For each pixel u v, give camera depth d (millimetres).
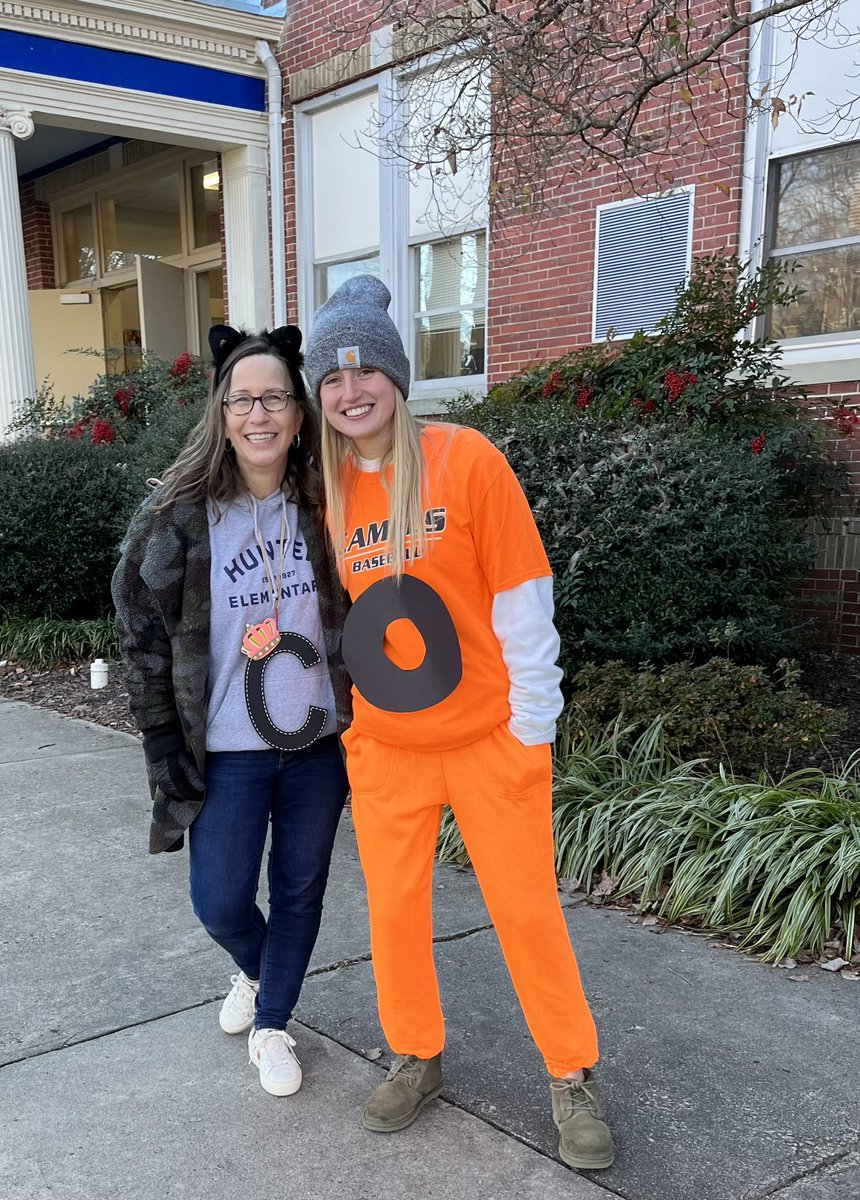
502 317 8328
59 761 5379
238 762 2371
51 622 7871
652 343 5973
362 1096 2482
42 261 14039
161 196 12719
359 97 9523
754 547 4656
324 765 2459
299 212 10211
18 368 9258
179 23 9445
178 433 7152
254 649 2305
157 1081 2555
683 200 6984
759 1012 2812
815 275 6535
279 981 2506
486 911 3494
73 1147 2303
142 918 3500
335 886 3744
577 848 3750
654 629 4598
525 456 4816
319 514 2346
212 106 9961
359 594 2217
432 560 2111
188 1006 2918
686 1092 2445
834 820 3486
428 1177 2188
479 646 2156
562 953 2225
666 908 3428
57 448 7727
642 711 4270
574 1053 2230
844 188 6324
